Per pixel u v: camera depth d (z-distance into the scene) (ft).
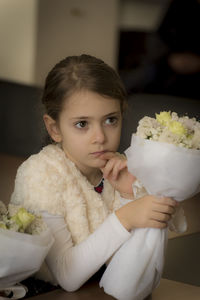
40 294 5.39
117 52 30.09
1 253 4.58
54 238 5.37
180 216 5.56
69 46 30.96
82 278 5.29
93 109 5.40
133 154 4.96
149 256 5.14
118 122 5.62
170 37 28.37
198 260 6.71
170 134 4.76
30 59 30.55
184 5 27.71
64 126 5.61
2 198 9.99
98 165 5.63
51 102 5.73
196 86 27.89
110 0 29.99
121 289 5.13
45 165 5.66
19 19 30.32
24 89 14.65
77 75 5.51
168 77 28.43
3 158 14.21
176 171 4.78
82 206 5.72
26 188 5.55
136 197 5.47
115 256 5.26
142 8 29.09
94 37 30.83
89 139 5.48
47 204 5.46
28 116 14.37
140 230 5.18
